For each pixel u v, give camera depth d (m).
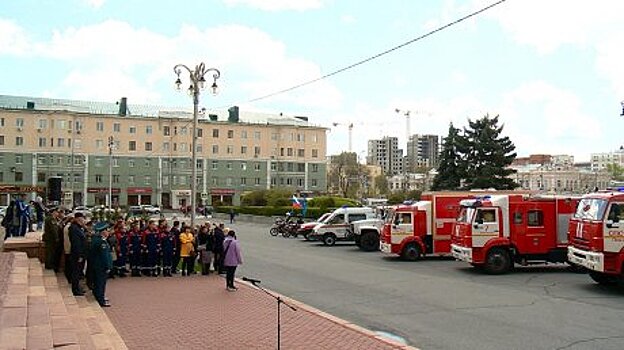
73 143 91.75
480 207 22.95
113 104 100.50
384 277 21.14
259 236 44.47
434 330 12.31
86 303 14.07
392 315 13.97
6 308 10.31
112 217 33.47
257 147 104.38
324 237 36.44
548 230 23.16
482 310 14.61
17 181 88.44
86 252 15.50
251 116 108.88
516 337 11.68
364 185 125.12
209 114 104.25
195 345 10.78
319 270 23.20
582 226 18.98
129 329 12.09
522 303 15.64
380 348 10.52
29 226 32.28
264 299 15.91
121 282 19.41
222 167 101.75
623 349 10.74
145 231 21.12
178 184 98.75
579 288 18.55
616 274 17.78
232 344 10.87
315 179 108.62
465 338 11.59
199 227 22.88
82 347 9.42
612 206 17.89
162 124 97.81
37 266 17.31
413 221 27.69
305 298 16.47
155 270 21.09
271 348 10.55
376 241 32.41
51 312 11.30
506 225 22.95
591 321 13.26
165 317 13.34
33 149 89.38
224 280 20.02
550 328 12.51
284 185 106.06
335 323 12.72
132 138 95.75
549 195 24.09
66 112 91.19
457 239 24.14
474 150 64.56
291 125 106.88
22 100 93.56
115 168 94.25
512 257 23.03
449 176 65.62
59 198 28.48
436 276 21.59
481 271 23.28
